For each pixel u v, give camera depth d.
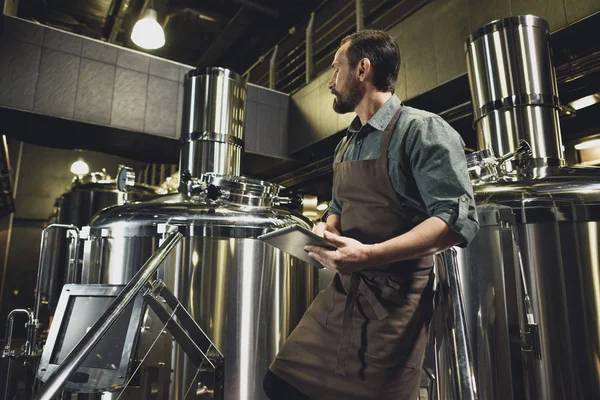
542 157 2.51
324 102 5.34
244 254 2.52
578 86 3.55
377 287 1.07
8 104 4.18
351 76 1.24
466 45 2.92
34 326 2.53
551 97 2.61
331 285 1.22
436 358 1.32
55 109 4.40
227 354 2.37
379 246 0.94
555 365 1.85
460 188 0.97
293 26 6.60
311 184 6.36
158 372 1.92
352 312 1.09
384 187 1.09
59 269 6.07
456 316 1.07
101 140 5.16
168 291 1.82
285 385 1.15
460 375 1.01
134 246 2.53
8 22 4.32
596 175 2.17
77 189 6.59
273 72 6.70
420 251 0.93
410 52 4.24
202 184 2.73
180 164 3.65
